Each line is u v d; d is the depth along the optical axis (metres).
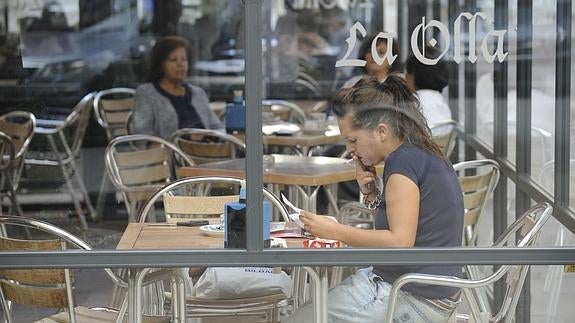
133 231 5.46
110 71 10.00
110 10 10.46
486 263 4.93
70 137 8.46
